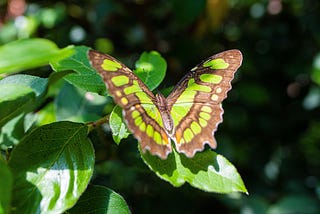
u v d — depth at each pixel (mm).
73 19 856
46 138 416
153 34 887
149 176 747
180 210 782
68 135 420
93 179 667
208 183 409
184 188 785
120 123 430
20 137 431
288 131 1003
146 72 471
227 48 985
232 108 966
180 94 432
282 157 1004
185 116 423
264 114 991
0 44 876
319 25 973
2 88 407
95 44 846
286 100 1007
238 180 411
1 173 374
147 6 871
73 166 413
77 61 454
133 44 889
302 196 907
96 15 831
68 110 544
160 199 784
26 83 427
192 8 823
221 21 938
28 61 350
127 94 407
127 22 877
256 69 987
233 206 872
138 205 763
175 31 902
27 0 897
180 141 412
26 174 405
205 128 419
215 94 431
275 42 1005
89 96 546
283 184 968
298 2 1021
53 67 447
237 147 979
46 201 399
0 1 937
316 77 914
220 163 416
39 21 848
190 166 414
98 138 523
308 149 1087
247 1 1049
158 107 417
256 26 1036
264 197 945
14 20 878
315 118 1012
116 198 429
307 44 1003
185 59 888
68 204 398
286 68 987
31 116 479
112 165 669
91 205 427
